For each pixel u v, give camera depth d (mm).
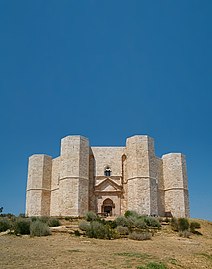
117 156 52938
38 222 24047
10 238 20500
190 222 35094
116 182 51219
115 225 28297
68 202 47344
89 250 16109
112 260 13414
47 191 53906
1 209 42406
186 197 52531
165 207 52594
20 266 11484
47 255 14070
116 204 50094
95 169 52406
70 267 11492
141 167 49031
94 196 50906
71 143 50406
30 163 55625
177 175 52844
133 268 12031
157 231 28812
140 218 33688
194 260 16375
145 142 50438
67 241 19500
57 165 54281
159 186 52750
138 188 47938
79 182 48469
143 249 18172
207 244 24297
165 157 54906
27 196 54562
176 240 24531
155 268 12734
